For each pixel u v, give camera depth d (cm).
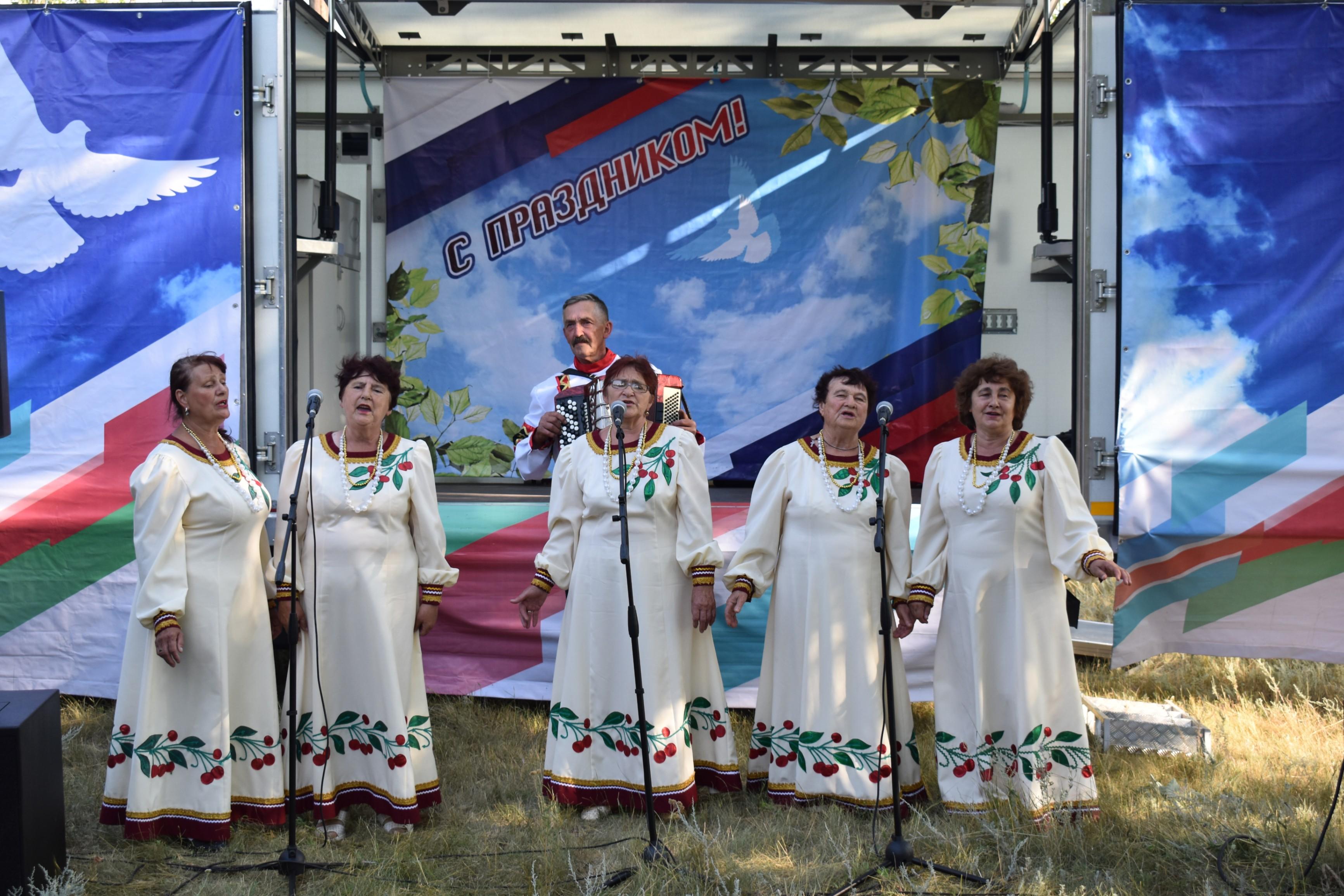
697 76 687
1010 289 693
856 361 696
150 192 450
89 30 450
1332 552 431
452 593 484
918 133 682
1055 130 630
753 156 691
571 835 356
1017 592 359
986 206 679
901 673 380
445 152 690
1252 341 432
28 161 452
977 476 365
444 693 487
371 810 379
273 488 455
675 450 373
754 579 378
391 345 699
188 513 346
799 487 377
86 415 454
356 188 693
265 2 452
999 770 362
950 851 340
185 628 345
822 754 368
